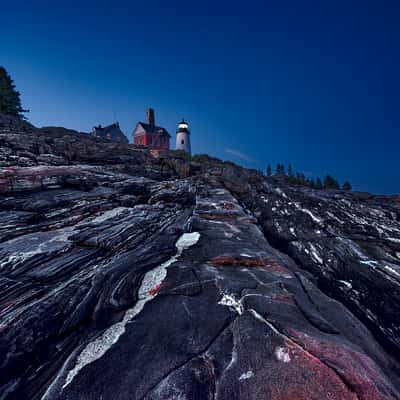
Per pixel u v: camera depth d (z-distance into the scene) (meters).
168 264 8.73
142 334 5.03
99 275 7.38
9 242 8.91
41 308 5.58
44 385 3.89
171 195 19.72
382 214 21.69
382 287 11.95
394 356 7.54
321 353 4.25
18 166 17.81
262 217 23.06
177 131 83.50
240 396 3.49
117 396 3.61
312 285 8.55
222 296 6.59
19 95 46.09
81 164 24.72
